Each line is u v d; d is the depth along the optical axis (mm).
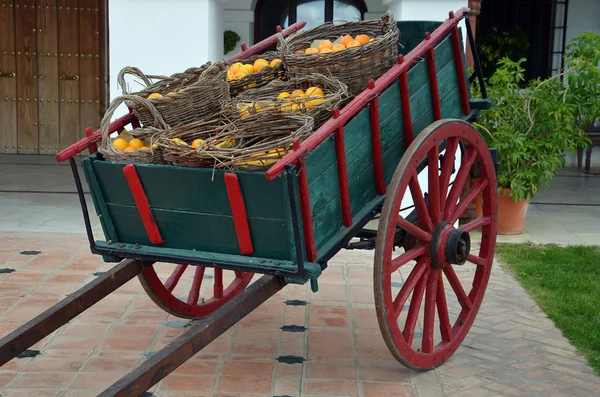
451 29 4414
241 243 3508
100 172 3691
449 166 4164
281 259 3477
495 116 7215
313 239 3455
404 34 5211
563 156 7496
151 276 4441
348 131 3639
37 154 11539
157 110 3766
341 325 4859
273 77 4367
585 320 4945
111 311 5043
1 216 7672
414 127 4188
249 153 3262
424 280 4074
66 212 7930
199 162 3406
